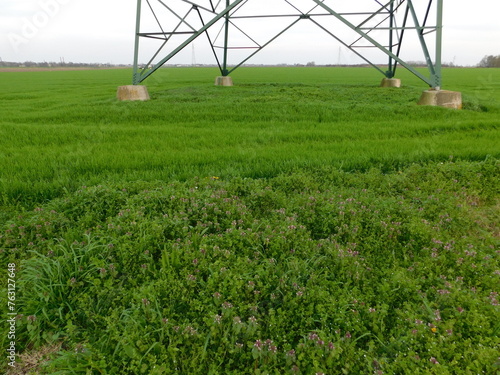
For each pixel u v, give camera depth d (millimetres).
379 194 5887
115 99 17047
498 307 3049
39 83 37156
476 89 24938
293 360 2680
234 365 2801
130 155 7703
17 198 5566
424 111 13211
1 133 9453
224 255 3947
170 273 3670
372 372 2627
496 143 8617
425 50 15391
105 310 3357
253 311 3156
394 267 3805
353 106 14250
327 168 6855
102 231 4363
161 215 4805
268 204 5355
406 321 3027
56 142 8898
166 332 2916
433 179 6238
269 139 9336
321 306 3178
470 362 2537
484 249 4184
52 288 3449
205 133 9906
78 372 2701
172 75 50375
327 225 4711
